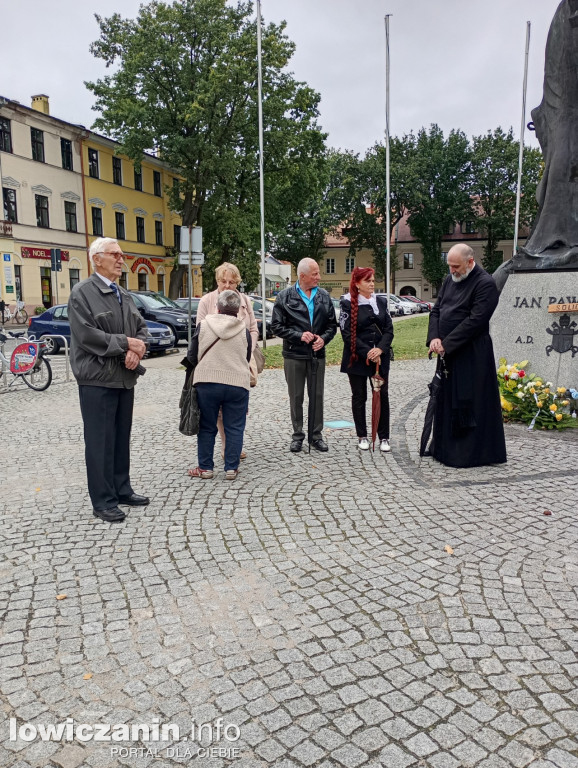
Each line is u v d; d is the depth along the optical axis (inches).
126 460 176.7
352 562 136.9
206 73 1237.7
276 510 170.7
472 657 101.1
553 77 295.0
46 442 262.5
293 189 1402.6
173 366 550.3
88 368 161.3
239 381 193.3
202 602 120.8
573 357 275.0
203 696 93.3
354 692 93.1
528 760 79.2
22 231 1306.6
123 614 116.9
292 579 129.5
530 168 2070.6
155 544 149.3
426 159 2145.7
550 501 172.2
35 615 116.9
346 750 81.7
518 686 93.7
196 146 1235.9
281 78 1270.9
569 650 102.6
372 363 224.1
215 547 146.7
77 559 141.6
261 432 267.4
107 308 163.5
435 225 2230.6
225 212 1293.1
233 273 209.3
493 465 207.2
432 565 134.2
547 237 290.2
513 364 284.4
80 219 1478.8
